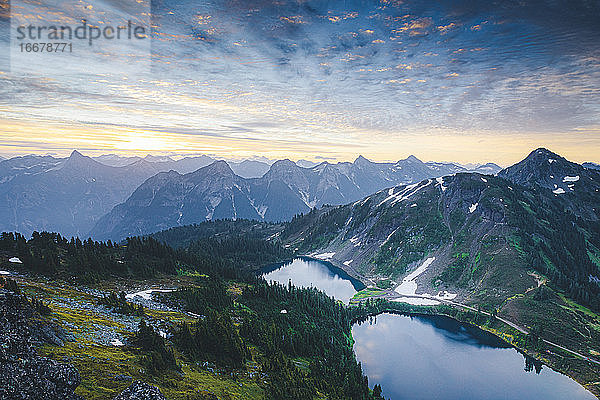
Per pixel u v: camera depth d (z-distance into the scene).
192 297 113.50
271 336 102.25
